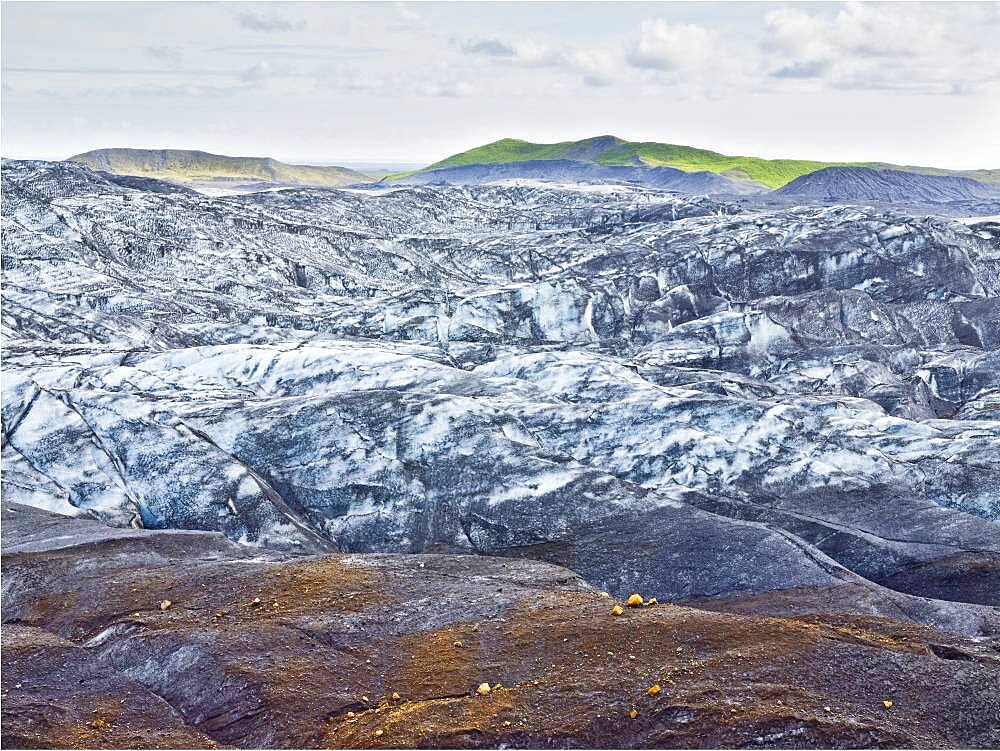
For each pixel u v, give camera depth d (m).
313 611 46.44
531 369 116.88
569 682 36.94
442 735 33.72
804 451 93.12
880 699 35.50
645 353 150.62
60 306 143.12
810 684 35.97
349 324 160.00
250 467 87.62
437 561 55.97
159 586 51.69
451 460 86.31
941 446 99.88
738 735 32.53
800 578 63.84
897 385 138.38
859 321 169.75
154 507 81.44
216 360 115.25
